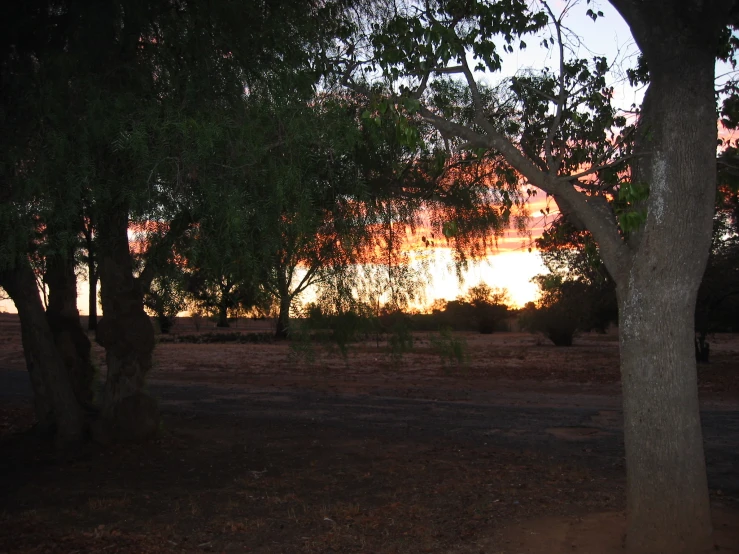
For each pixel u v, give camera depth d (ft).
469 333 168.45
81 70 25.05
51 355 35.01
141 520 23.25
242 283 26.30
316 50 28.81
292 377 70.59
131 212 22.98
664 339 17.78
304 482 28.68
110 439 35.53
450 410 49.11
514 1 26.73
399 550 20.01
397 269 34.04
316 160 26.50
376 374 73.61
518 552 19.34
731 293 78.13
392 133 28.89
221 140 23.56
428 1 30.14
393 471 30.45
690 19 17.63
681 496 17.57
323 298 32.40
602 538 19.85
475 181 34.09
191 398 54.75
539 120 29.43
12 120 24.25
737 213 70.08
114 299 36.42
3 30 26.27
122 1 24.97
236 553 19.98
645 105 19.42
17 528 21.98
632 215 17.67
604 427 42.37
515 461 32.58
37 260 24.88
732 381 64.39
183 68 26.63
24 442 35.32
